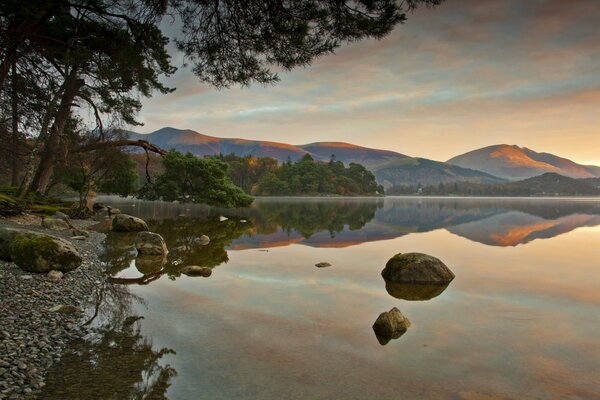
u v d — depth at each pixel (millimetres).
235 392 6168
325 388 6371
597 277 15469
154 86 31156
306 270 16047
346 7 9562
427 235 31406
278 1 9398
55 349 7410
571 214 66688
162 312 10094
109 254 18203
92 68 22016
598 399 6199
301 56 10461
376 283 14008
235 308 10633
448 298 12148
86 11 11039
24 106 19734
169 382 6410
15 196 29938
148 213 49531
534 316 10453
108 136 39344
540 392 6395
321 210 70562
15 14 10656
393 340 8562
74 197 66125
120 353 7465
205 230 30547
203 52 11000
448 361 7520
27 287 10758
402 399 6086
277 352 7770
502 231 35469
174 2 9953
